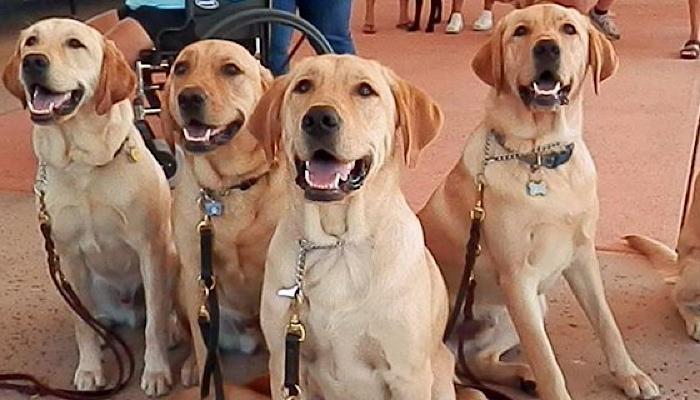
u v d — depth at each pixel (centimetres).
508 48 174
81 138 176
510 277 173
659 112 330
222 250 174
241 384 182
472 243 174
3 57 432
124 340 199
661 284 214
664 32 457
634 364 182
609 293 211
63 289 185
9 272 225
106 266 189
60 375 188
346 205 143
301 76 146
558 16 174
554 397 171
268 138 152
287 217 148
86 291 192
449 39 470
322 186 139
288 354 146
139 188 180
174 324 195
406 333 146
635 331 197
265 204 172
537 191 169
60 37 179
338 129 139
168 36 247
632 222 245
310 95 144
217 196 171
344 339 146
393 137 148
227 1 250
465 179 179
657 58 407
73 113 175
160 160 233
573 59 172
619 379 178
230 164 170
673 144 298
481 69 179
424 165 286
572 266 180
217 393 167
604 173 276
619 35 444
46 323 204
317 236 144
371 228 144
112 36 242
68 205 180
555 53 168
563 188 170
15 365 191
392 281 145
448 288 185
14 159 296
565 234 172
